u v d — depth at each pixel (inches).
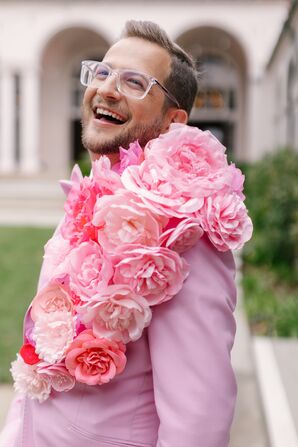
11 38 938.7
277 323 221.1
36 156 966.4
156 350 48.0
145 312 46.9
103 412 50.8
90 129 60.7
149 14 922.7
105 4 922.7
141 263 46.5
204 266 49.2
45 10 931.3
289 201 329.1
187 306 47.6
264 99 862.5
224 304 48.7
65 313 50.9
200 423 45.3
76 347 49.3
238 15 908.0
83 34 1000.9
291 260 334.6
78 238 51.4
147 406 51.1
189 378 46.4
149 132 58.9
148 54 58.6
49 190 673.0
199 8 913.5
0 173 877.8
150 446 50.6
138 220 47.3
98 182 50.7
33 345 53.6
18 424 61.3
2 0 925.8
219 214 48.8
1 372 172.1
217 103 1059.3
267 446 123.9
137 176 49.6
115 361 49.0
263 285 291.4
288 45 543.2
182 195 49.1
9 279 284.7
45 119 1061.8
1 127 948.0
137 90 57.5
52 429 52.2
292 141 505.7
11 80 946.7
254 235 368.5
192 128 52.3
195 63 64.6
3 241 375.2
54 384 51.3
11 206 575.2
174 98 59.9
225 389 46.8
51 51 1013.2
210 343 47.1
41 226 451.2
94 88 59.9
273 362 167.5
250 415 142.2
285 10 898.7
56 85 1059.9
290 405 133.6
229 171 50.2
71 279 49.8
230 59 1049.5
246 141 1050.1
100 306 47.8
